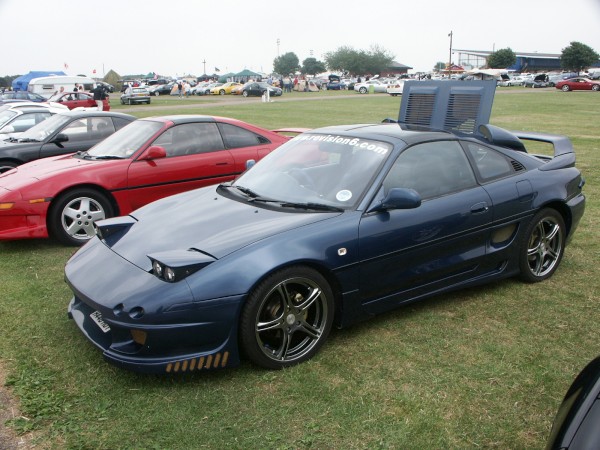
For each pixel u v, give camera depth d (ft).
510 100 106.11
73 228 18.93
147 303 9.50
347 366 10.66
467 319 12.71
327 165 12.91
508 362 10.79
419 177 12.53
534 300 13.75
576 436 5.86
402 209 11.84
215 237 10.79
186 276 9.75
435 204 12.41
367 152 12.68
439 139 13.26
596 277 15.29
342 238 10.96
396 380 10.17
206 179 21.30
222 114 80.79
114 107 110.63
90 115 26.27
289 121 66.64
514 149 14.92
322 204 11.81
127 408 9.32
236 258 10.02
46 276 15.94
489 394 9.73
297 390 9.85
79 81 124.67
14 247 18.99
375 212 11.56
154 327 9.46
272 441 8.46
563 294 14.11
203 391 9.84
